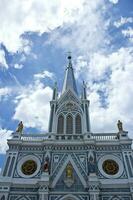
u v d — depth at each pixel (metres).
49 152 44.00
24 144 45.72
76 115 51.47
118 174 41.38
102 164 42.91
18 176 41.62
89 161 42.28
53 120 50.38
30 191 39.59
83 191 39.06
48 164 42.22
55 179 40.81
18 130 48.53
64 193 38.84
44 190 38.50
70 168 41.97
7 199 38.59
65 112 51.97
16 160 43.62
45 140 45.56
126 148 44.47
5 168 42.47
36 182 40.47
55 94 55.97
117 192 39.00
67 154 44.03
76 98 54.53
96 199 37.38
